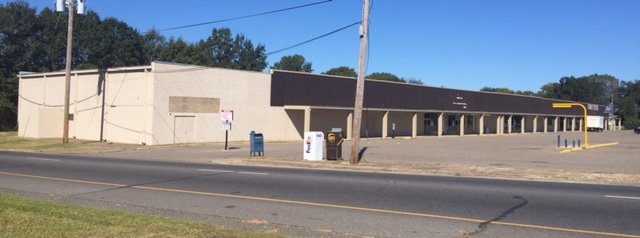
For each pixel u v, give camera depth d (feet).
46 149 109.81
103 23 273.13
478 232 27.48
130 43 276.41
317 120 161.58
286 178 52.08
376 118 185.37
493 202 36.96
